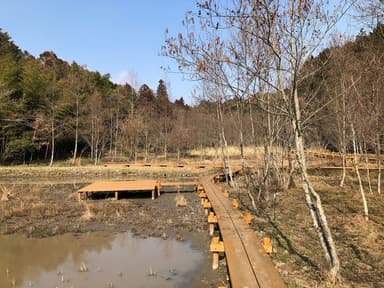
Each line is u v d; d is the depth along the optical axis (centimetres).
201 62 599
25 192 1800
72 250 883
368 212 1029
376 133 1163
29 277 704
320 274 571
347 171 2169
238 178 2255
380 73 995
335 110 1179
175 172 2805
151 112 4106
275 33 562
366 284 527
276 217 1041
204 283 647
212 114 1770
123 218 1233
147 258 812
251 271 529
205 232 1037
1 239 984
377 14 648
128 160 3797
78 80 3778
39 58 4966
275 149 1600
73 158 3462
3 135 3172
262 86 924
